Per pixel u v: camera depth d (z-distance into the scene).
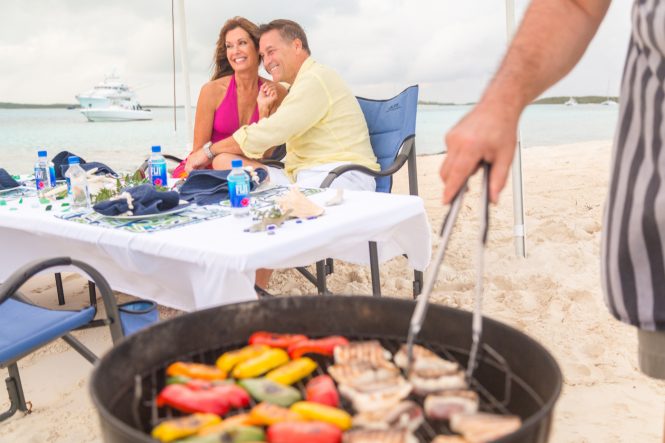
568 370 2.48
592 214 5.00
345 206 2.27
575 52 1.25
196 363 1.29
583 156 9.70
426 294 1.04
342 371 1.17
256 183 2.59
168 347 1.26
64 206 2.43
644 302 1.20
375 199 2.39
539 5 1.26
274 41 3.56
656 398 2.28
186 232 1.94
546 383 1.07
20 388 2.31
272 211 2.01
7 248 2.46
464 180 1.07
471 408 1.06
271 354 1.25
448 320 1.29
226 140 3.46
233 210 2.13
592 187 6.53
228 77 3.92
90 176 2.76
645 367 1.25
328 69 3.53
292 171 3.63
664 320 1.18
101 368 1.09
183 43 4.75
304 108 3.41
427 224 2.47
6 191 2.85
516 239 3.79
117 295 3.50
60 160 3.13
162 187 2.50
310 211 2.09
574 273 3.50
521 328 2.84
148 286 2.06
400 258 3.89
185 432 1.02
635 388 2.34
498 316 2.99
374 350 1.24
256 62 3.80
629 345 2.66
